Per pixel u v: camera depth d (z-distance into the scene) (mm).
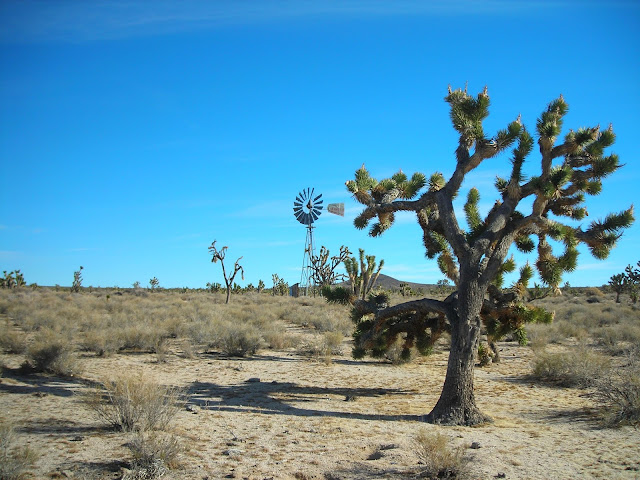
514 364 16141
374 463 6199
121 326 20594
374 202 10344
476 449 6883
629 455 6551
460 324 9008
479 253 9086
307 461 6379
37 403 9086
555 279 9539
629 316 28766
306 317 28922
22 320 22031
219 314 26703
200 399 10398
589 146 9242
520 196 9453
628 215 8945
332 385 12570
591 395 10953
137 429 7465
